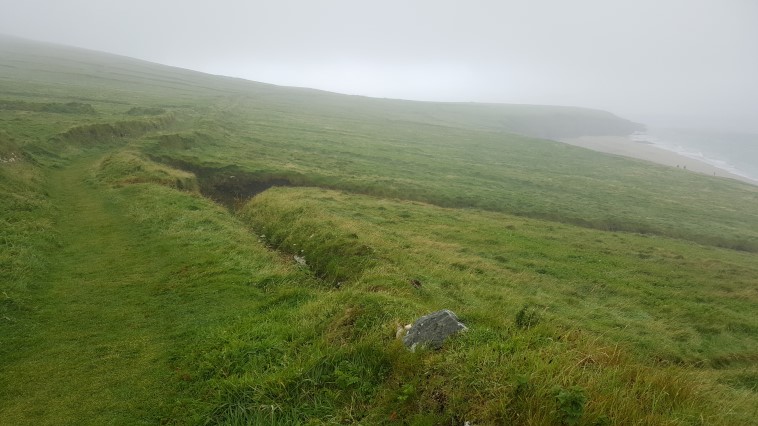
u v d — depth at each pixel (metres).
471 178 58.84
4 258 13.97
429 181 52.44
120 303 12.52
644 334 18.36
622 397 6.76
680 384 7.74
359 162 57.78
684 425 6.41
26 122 41.12
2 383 8.47
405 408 7.05
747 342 19.41
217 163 40.72
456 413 6.68
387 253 20.72
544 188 59.59
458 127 128.50
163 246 17.66
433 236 29.89
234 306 12.38
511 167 74.00
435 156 73.44
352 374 8.03
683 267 30.83
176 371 9.02
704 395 7.67
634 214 49.97
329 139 73.44
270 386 7.77
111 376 8.82
